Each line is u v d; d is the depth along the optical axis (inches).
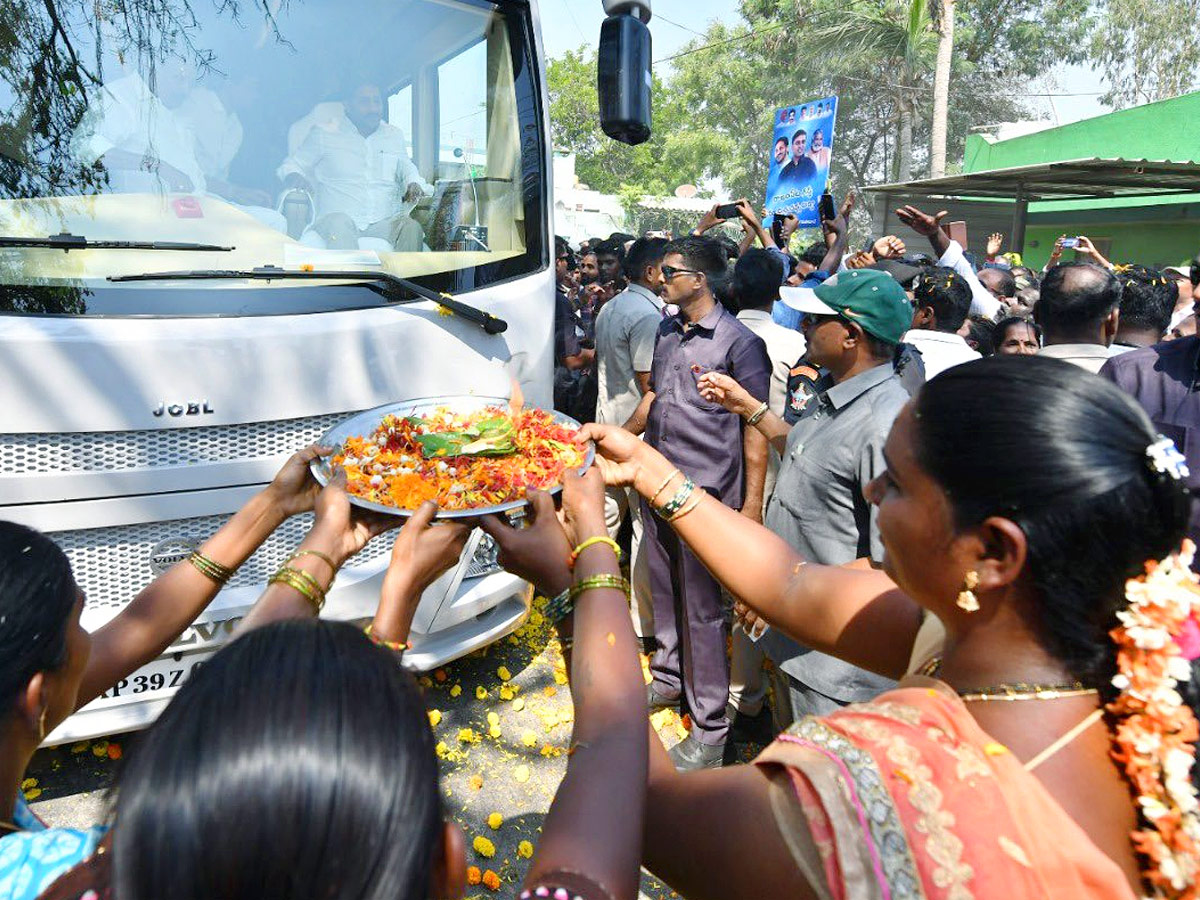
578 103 1663.4
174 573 71.1
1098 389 42.5
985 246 827.4
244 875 29.3
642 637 179.6
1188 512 41.9
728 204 240.2
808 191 312.8
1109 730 42.4
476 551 140.6
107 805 32.8
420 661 137.1
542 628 187.2
